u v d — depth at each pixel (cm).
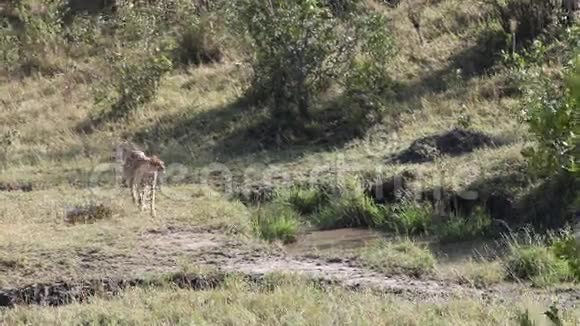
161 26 8344
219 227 4609
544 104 3366
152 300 3319
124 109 7444
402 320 3002
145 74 7538
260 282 3631
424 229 4678
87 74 8312
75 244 4169
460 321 2973
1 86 8425
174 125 7069
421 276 3825
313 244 4531
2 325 3128
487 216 4550
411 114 6394
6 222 4703
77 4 9744
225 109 7181
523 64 5141
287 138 6538
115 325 3092
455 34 7506
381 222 4853
